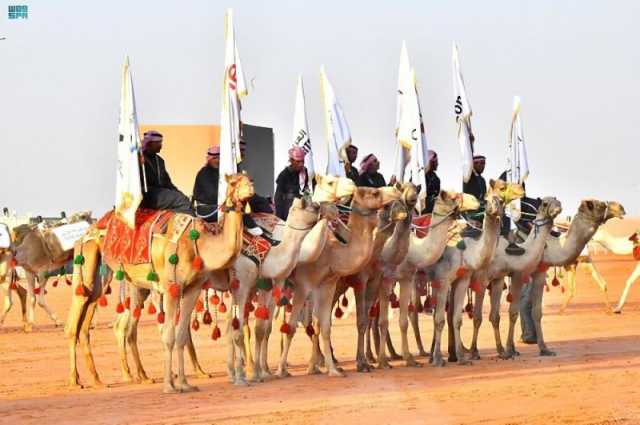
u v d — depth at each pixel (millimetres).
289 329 17719
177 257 15906
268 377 17547
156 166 17297
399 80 20578
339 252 17594
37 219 33656
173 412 14281
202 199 18406
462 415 13594
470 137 21734
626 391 15492
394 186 18266
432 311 20656
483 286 20000
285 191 19250
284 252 16938
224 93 17922
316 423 13195
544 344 20719
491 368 18625
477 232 19719
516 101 23078
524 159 23109
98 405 15117
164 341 16141
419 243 18953
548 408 14062
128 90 16672
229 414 13984
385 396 15297
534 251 20266
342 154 20641
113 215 17328
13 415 14484
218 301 17391
